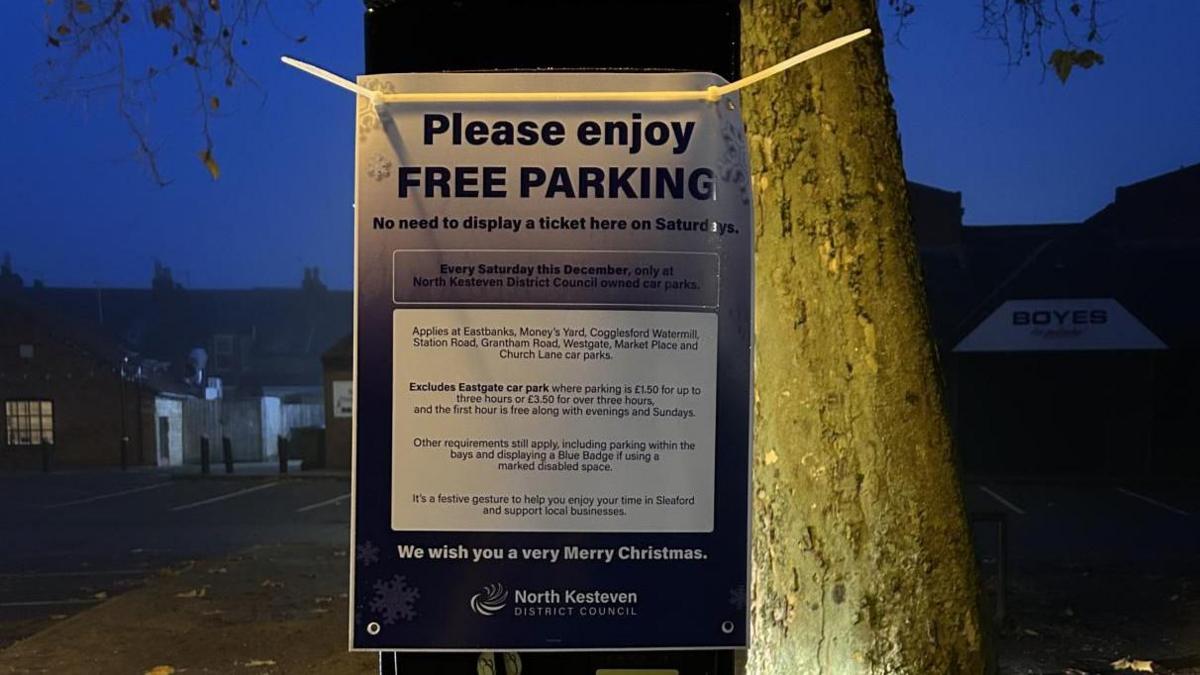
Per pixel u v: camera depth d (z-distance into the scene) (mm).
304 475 23281
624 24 2518
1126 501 17609
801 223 3203
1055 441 21875
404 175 2463
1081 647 6852
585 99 2471
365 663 6512
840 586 3086
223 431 33750
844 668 3061
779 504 3201
